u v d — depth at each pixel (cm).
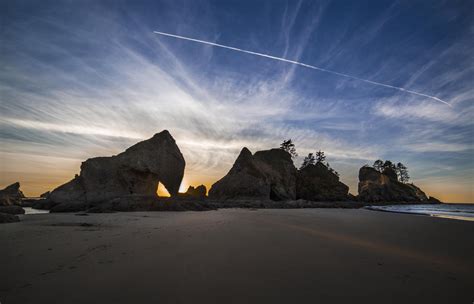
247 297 387
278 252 668
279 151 7138
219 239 837
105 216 1748
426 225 1466
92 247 700
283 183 6172
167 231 1011
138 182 3466
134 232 980
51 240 802
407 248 784
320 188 7425
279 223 1400
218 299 378
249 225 1260
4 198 3194
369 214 2442
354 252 692
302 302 374
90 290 402
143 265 535
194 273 491
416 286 452
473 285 462
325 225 1369
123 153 3678
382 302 381
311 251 689
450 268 570
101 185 3247
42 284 425
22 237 858
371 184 9556
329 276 491
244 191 5106
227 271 505
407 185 10744
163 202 2417
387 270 540
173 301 368
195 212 2284
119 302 363
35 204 3178
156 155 3797
